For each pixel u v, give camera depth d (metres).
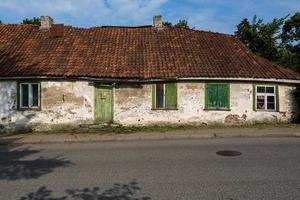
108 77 19.58
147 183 8.36
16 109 19.53
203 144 14.27
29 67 19.67
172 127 19.72
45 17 23.92
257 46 30.20
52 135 17.52
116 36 23.72
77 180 8.77
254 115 20.62
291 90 21.38
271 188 7.82
